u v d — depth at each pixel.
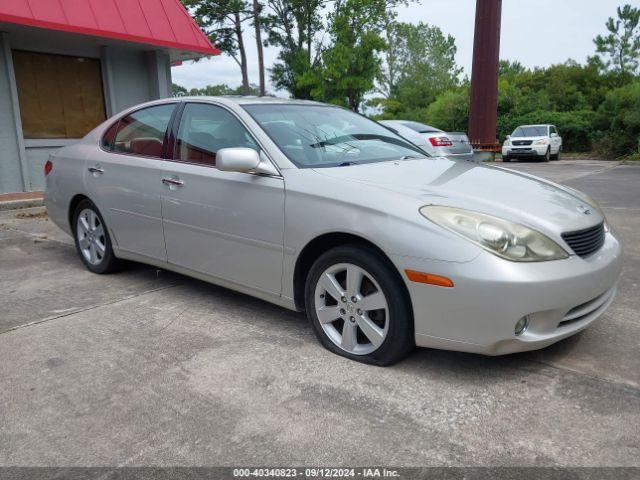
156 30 10.15
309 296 3.27
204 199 3.77
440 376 2.90
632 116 23.69
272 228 3.36
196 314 3.90
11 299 4.28
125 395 2.77
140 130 4.50
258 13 37.25
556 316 2.72
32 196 9.12
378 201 2.92
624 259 5.16
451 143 11.62
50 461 2.27
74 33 8.98
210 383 2.88
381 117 53.12
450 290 2.65
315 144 3.70
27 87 9.38
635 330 3.46
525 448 2.29
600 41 41.66
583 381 2.82
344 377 2.91
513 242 2.66
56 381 2.93
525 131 24.22
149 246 4.33
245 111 3.78
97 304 4.14
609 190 10.45
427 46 57.12
